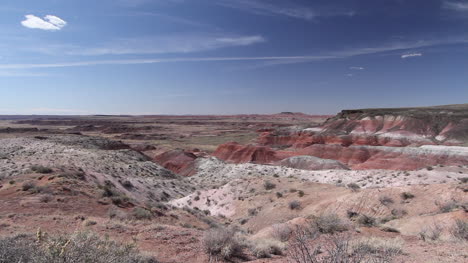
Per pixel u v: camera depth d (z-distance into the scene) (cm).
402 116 10194
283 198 2627
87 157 4812
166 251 852
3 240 529
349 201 2117
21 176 2192
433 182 3266
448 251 765
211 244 877
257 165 6094
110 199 1783
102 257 520
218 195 3133
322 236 1020
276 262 749
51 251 471
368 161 7038
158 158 8369
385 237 1030
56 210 1398
